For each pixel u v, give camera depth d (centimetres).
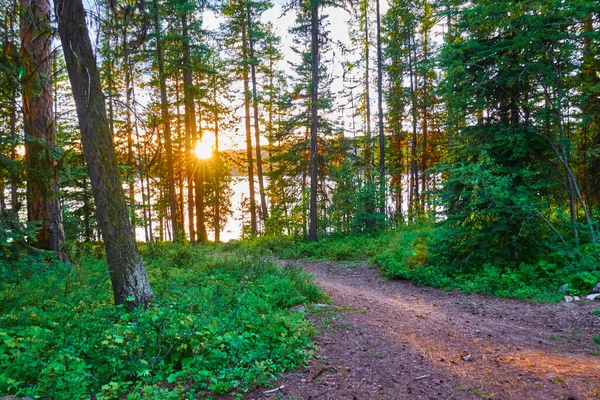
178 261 1219
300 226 2295
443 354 521
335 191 2159
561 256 888
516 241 940
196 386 399
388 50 2258
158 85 1941
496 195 852
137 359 418
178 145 2212
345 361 492
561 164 982
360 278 1188
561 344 545
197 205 2062
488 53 917
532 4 809
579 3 784
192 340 452
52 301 576
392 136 2705
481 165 907
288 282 848
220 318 554
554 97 918
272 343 511
